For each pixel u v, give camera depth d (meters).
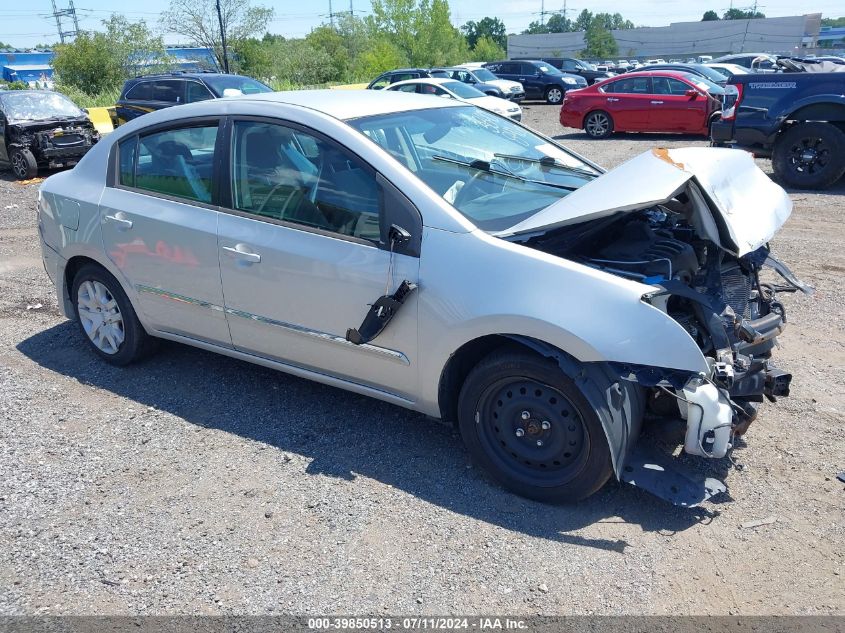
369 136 3.56
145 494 3.36
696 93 15.69
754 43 91.62
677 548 2.95
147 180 4.28
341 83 42.44
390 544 3.00
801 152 9.91
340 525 3.12
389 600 2.70
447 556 2.92
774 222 3.46
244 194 3.84
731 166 3.51
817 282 6.19
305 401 4.24
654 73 16.30
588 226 3.28
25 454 3.71
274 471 3.53
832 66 10.03
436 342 3.26
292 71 42.56
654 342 2.86
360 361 3.57
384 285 3.34
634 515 3.17
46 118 13.18
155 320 4.37
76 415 4.11
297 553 2.96
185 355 4.90
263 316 3.82
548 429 3.14
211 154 3.96
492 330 3.09
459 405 3.36
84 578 2.83
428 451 3.70
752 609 2.63
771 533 3.03
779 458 3.56
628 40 98.44
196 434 3.89
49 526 3.14
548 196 3.73
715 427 2.92
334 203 3.54
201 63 38.59
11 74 64.56
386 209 3.36
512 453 3.28
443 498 3.30
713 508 3.20
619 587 2.75
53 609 2.68
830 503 3.21
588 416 2.99
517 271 3.06
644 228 3.56
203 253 3.94
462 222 3.24
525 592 2.73
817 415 3.96
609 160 13.20
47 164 13.05
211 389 4.41
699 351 2.87
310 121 3.63
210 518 3.19
